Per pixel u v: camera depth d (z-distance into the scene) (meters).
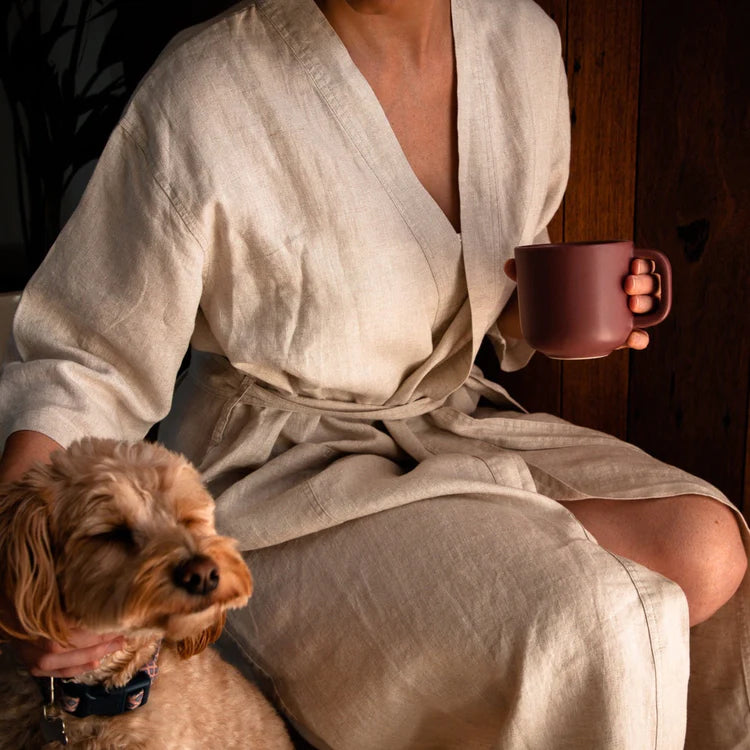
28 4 3.16
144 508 1.14
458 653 1.29
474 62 1.54
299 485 1.44
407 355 1.55
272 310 1.46
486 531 1.35
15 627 1.13
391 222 1.44
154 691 1.28
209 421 1.60
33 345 1.43
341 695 1.41
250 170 1.39
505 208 1.57
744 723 1.50
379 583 1.36
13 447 1.31
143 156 1.39
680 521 1.47
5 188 3.32
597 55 1.81
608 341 1.30
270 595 1.44
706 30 1.66
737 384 1.74
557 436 1.66
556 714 1.25
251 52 1.41
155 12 3.12
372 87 1.49
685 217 1.75
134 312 1.40
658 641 1.25
